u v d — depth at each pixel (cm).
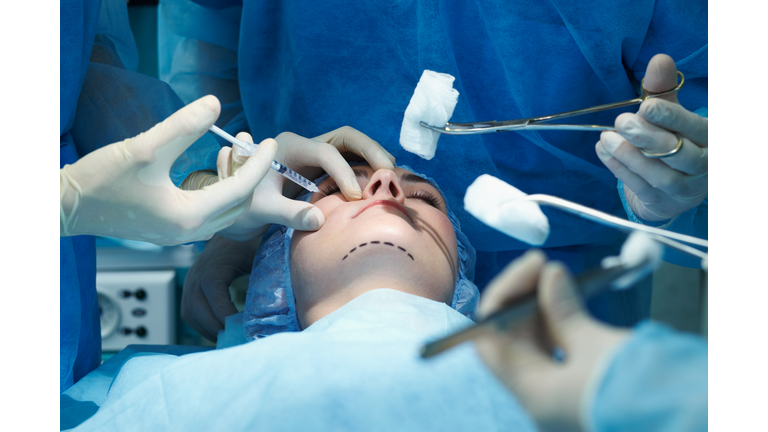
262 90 176
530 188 168
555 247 180
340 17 152
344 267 117
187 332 206
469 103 157
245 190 111
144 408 90
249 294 139
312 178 149
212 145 152
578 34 135
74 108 133
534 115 154
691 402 45
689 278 188
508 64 144
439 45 144
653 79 109
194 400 88
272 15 164
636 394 46
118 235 110
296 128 167
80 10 123
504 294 51
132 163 98
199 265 179
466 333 48
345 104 162
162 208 104
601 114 158
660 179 112
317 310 122
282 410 75
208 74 189
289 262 132
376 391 76
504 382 53
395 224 117
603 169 163
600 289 52
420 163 163
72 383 134
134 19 222
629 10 131
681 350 48
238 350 93
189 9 181
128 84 148
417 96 120
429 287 120
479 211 84
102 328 196
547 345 53
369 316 102
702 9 136
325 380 78
